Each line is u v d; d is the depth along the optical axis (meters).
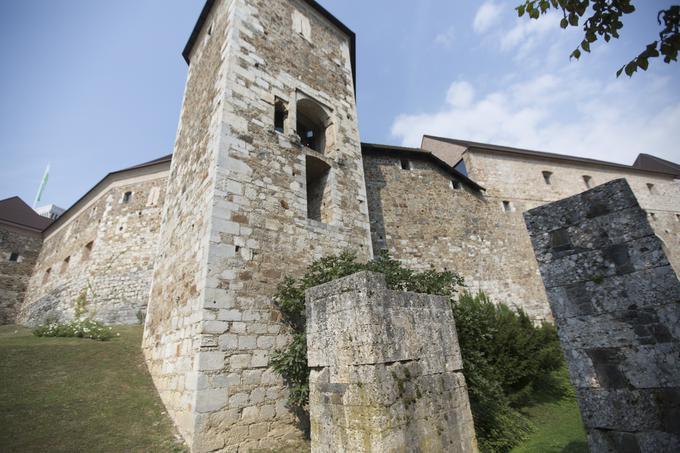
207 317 6.14
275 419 6.20
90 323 10.66
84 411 5.70
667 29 3.07
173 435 5.62
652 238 3.66
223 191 7.34
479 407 6.93
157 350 7.75
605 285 3.82
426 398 4.57
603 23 3.40
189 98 11.57
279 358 6.46
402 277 7.59
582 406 3.71
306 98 10.61
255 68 9.47
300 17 11.86
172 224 9.40
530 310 15.70
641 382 3.42
